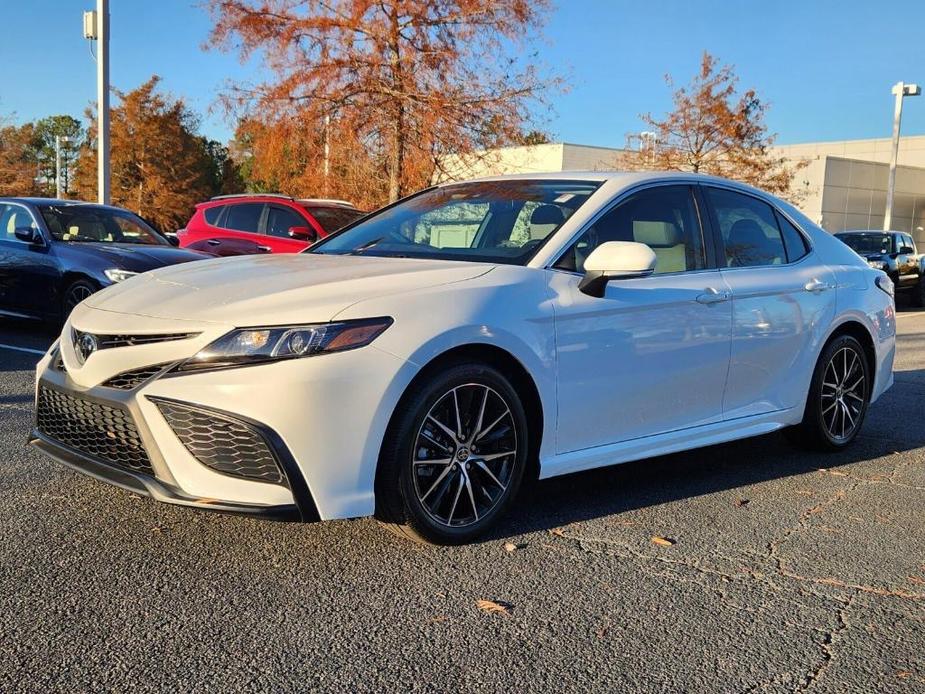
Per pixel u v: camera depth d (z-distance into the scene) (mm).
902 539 3891
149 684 2473
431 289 3480
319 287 3398
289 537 3615
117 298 3664
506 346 3568
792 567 3533
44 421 3738
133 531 3611
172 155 51750
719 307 4449
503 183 4781
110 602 2965
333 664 2633
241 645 2719
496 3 14500
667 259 4395
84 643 2682
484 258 4023
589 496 4379
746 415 4734
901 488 4688
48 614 2857
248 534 3631
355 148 15406
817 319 5066
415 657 2693
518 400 3678
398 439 3332
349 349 3180
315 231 11211
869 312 5457
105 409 3346
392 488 3359
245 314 3201
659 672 2668
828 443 5305
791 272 5027
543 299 3742
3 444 4812
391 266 3820
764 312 4715
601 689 2561
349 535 3666
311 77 14883
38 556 3316
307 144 15633
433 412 3439
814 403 5156
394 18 14781
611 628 2943
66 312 8852
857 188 40188
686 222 4582
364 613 2973
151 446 3191
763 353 4738
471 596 3141
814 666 2740
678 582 3342
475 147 15414
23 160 46188
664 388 4230
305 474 3129
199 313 3268
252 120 15297
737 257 4762
